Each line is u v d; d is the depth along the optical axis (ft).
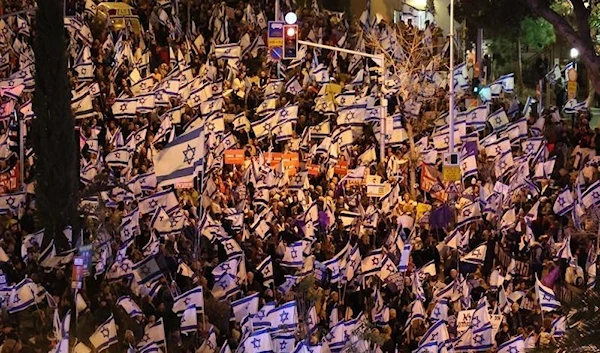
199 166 94.38
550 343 47.14
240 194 114.73
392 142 138.31
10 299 77.30
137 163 117.39
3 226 97.04
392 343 80.53
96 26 147.95
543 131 146.92
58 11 93.71
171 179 94.84
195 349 76.38
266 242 97.86
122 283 83.56
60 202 92.58
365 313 84.28
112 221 95.25
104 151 118.83
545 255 97.60
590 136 143.13
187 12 160.35
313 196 116.57
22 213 99.91
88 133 115.96
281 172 119.34
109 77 134.51
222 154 122.42
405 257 91.50
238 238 97.40
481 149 131.95
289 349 73.26
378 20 176.24
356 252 92.43
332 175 126.21
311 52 163.12
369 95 144.25
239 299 83.71
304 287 82.53
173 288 83.87
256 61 154.81
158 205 97.40
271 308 76.84
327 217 108.27
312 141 135.64
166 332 79.00
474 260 97.66
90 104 119.75
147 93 126.31
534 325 82.28
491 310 88.02
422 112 154.81
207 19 161.58
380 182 123.54
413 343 81.66
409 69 159.43
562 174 125.49
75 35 139.95
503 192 116.47
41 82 93.04
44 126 93.04
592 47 146.51
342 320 78.84
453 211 112.78
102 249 86.74
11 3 149.69
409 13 223.30
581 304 46.68
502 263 99.25
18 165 110.01
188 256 91.97
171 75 128.47
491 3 206.49
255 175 116.98
